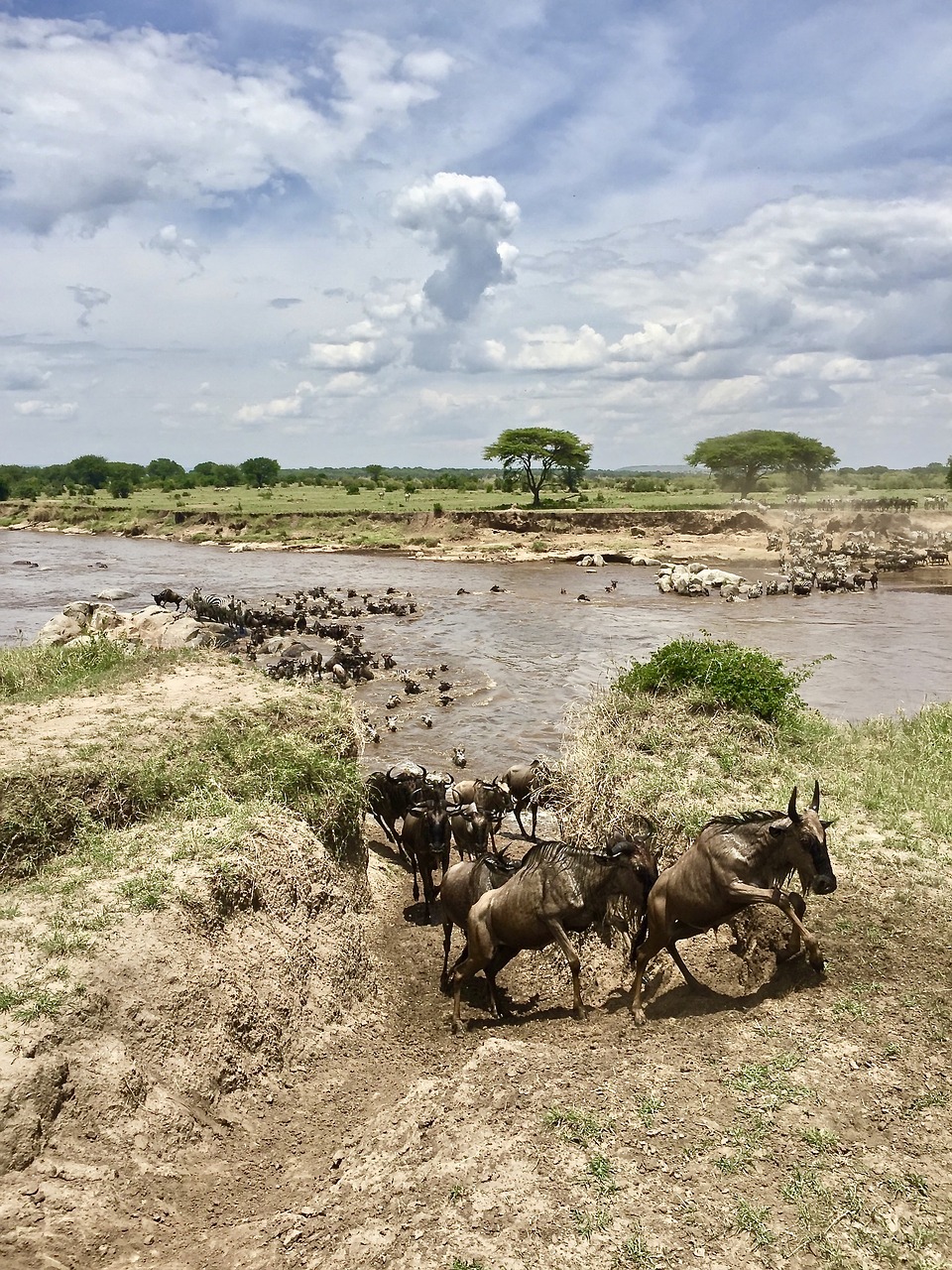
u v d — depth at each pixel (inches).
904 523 2997.0
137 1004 292.7
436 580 2261.3
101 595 1882.4
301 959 363.3
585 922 334.6
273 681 611.5
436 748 807.1
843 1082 254.4
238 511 3703.3
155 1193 248.1
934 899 378.6
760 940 356.8
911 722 669.3
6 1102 243.6
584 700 986.1
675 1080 259.1
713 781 488.7
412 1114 257.3
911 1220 206.2
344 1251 207.3
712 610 1731.1
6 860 373.7
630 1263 196.2
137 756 437.1
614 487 5718.5
